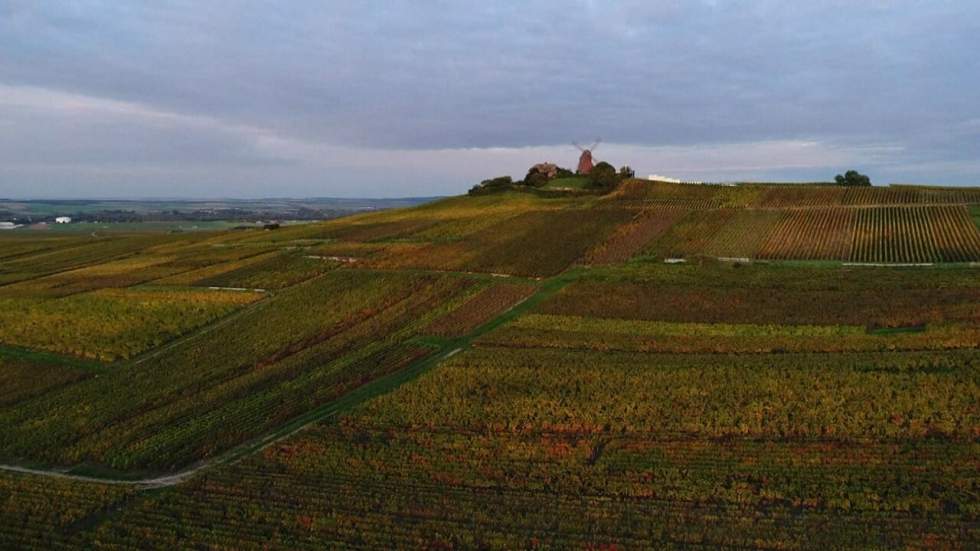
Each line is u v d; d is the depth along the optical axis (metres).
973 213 110.69
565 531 38.41
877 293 74.56
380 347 71.25
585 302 79.50
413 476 45.47
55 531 42.22
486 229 129.00
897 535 36.12
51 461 52.72
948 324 63.50
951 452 43.28
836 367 56.44
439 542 38.03
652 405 52.50
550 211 140.62
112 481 48.50
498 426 51.56
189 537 40.38
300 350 73.56
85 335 80.25
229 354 73.31
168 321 84.44
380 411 55.16
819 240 104.31
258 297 93.94
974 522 36.94
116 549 39.59
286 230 162.12
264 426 54.84
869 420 47.81
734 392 53.69
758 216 122.50
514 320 74.88
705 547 36.16
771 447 45.75
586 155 198.00
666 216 127.19
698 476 43.03
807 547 35.56
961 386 50.50
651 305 76.81
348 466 47.19
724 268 90.50
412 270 102.81
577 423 50.81
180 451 51.88
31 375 70.12
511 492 42.84
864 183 155.75
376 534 38.94
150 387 65.69
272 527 40.53
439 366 62.88
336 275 102.94
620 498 41.62
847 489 40.25
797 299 74.75
